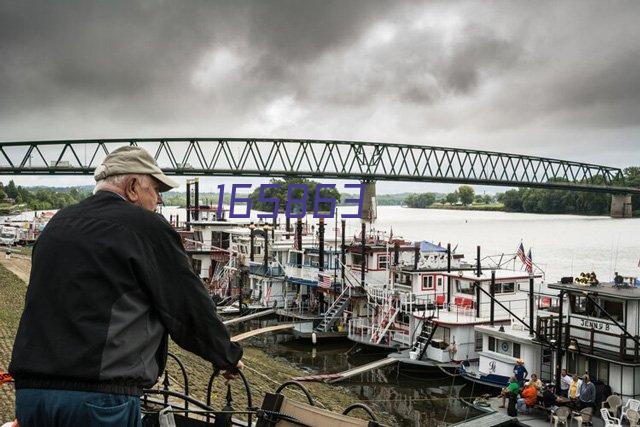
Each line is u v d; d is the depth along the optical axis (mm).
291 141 178125
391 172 185500
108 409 3848
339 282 61594
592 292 31109
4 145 157375
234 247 81188
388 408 36969
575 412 28391
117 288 3994
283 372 41688
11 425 5148
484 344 40031
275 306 68500
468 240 155625
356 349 53469
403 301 51750
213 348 4422
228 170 167750
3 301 45719
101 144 161750
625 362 29766
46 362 3822
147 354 4148
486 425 28750
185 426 6844
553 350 34344
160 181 4781
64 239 4078
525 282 51219
